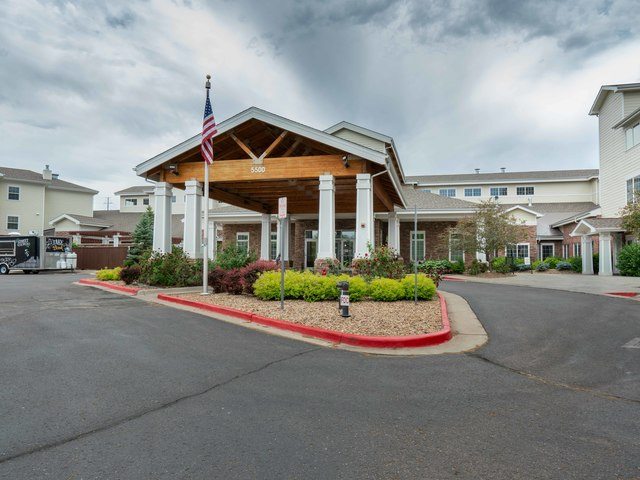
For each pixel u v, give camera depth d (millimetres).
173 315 9008
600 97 25516
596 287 15859
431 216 25719
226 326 7988
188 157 14922
